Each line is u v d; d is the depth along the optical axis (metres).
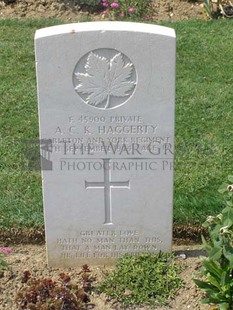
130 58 2.37
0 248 2.65
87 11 4.91
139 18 4.75
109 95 2.41
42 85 2.39
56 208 2.55
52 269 2.62
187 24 4.62
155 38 2.34
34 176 3.10
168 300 2.47
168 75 2.38
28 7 4.93
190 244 2.80
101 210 2.56
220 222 2.38
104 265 2.64
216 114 3.58
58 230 2.58
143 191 2.54
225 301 2.36
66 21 4.79
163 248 2.63
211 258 2.32
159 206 2.56
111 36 2.34
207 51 4.26
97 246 2.61
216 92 3.79
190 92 3.79
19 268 2.61
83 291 2.46
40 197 2.96
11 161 3.19
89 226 2.58
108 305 2.46
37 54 2.36
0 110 3.60
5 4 4.95
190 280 2.53
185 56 4.20
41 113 2.43
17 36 4.44
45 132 2.45
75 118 2.44
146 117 2.44
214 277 2.39
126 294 2.48
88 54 2.37
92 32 2.34
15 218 2.84
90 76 2.39
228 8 4.87
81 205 2.55
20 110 3.61
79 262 2.64
